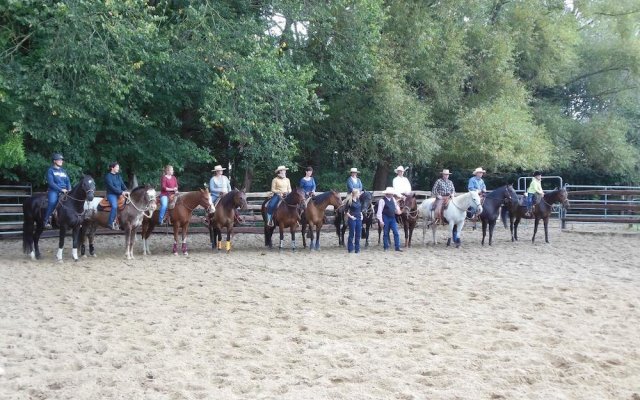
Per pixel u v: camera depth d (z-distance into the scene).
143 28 16.05
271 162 21.86
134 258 15.64
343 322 8.30
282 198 17.69
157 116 21.16
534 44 30.27
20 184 21.80
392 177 34.56
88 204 15.34
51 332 7.89
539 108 31.50
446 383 5.84
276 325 8.27
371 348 7.02
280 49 19.70
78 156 19.95
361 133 25.73
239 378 6.00
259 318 8.65
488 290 10.73
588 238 21.31
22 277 12.33
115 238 21.00
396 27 25.39
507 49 27.36
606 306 9.38
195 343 7.32
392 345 7.12
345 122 26.02
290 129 25.61
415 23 24.55
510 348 7.08
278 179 18.19
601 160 32.69
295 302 9.80
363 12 21.69
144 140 21.36
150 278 12.23
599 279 11.94
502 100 27.11
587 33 34.59
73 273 12.88
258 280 12.02
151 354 6.86
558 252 17.00
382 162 27.06
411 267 13.88
